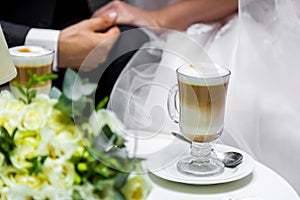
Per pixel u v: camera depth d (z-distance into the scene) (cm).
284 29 157
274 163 150
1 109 85
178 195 98
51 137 79
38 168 77
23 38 174
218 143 122
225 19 180
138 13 183
